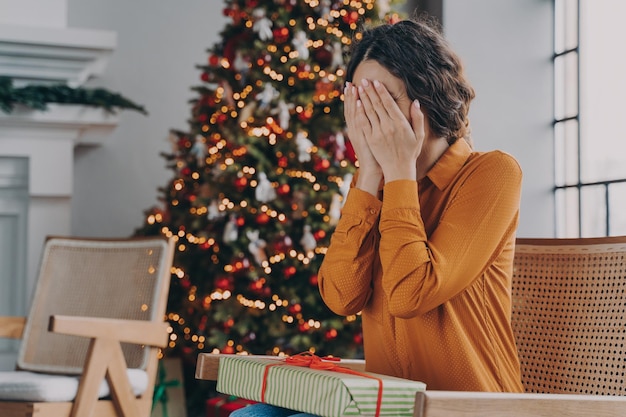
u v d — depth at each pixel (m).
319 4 4.16
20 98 4.14
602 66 4.20
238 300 3.96
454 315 1.42
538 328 1.76
